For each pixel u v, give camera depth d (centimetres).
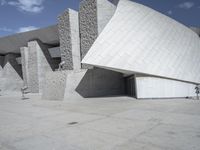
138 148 484
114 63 1630
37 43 3347
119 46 1759
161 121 763
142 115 901
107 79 2139
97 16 2267
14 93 3744
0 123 879
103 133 629
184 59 1820
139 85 1633
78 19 2584
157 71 1622
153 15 2159
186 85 1642
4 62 4319
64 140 574
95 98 1830
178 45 1944
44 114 1074
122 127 696
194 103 1252
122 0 2122
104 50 1734
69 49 2492
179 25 2344
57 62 3662
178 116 845
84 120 849
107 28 1889
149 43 1820
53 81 1950
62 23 2606
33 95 2917
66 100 1770
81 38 2531
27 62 3631
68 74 1833
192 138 544
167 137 560
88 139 572
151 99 1583
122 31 1872
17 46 3844
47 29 3125
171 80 1620
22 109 1343
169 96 1606
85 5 2459
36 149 510
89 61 1655
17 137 630
